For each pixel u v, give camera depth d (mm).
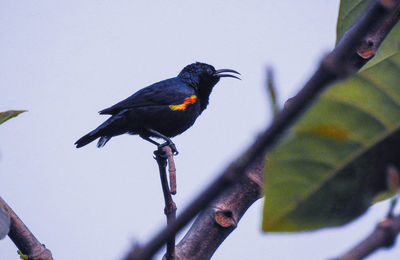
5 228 604
